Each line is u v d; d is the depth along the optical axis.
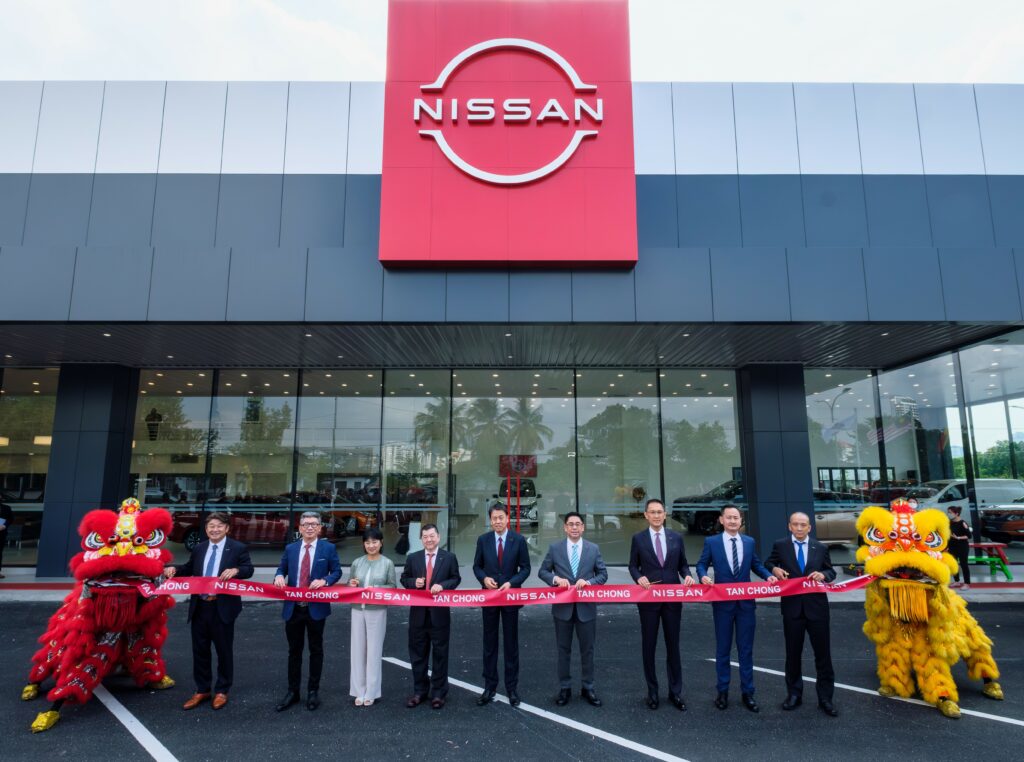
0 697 5.66
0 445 13.25
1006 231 11.28
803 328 9.89
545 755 4.46
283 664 6.77
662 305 9.41
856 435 13.56
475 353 12.08
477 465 13.70
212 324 9.46
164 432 13.54
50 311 9.19
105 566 5.35
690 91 11.73
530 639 7.98
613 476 13.67
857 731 4.89
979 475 12.38
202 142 11.20
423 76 9.93
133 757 4.41
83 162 11.12
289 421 13.73
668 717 5.21
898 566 5.59
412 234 9.41
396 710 5.35
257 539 13.41
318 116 11.30
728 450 13.59
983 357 12.05
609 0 10.17
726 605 5.51
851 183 11.42
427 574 5.73
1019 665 6.68
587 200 9.54
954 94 11.78
